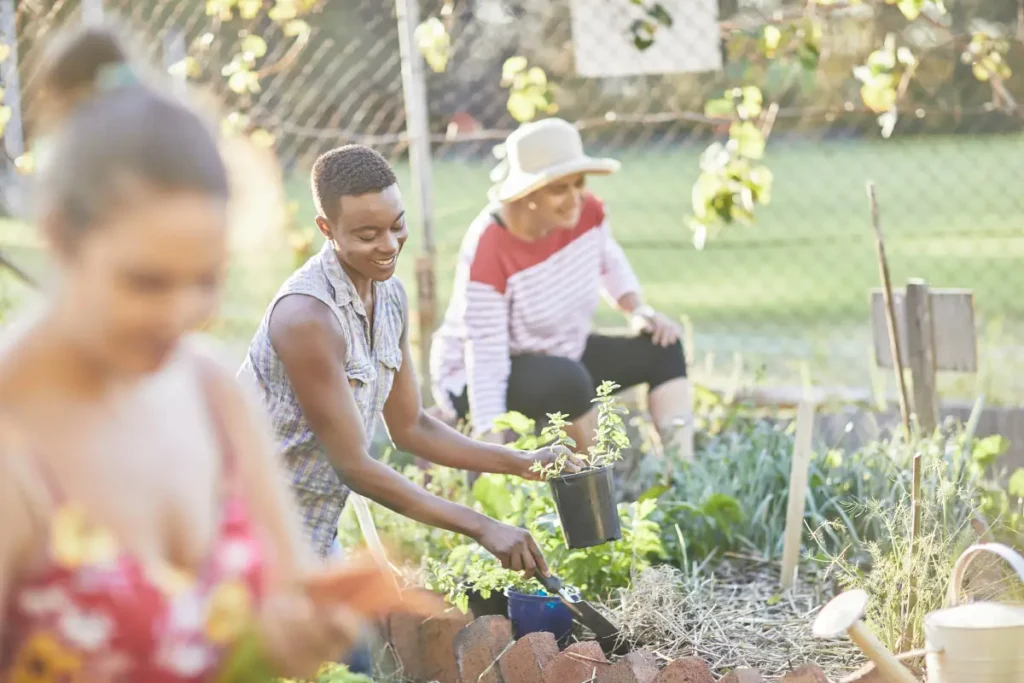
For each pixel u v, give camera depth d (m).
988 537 3.24
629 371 4.67
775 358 7.31
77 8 5.60
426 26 5.59
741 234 12.48
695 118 5.37
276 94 8.11
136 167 1.25
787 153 17.91
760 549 4.00
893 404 4.84
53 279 1.35
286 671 1.55
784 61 5.17
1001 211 12.55
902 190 14.42
